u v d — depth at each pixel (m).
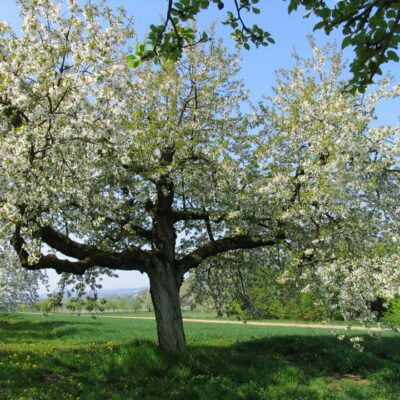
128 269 11.45
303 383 9.91
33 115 7.25
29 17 6.83
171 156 11.95
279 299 14.36
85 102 7.11
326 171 9.94
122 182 10.84
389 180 10.80
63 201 8.67
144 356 10.02
